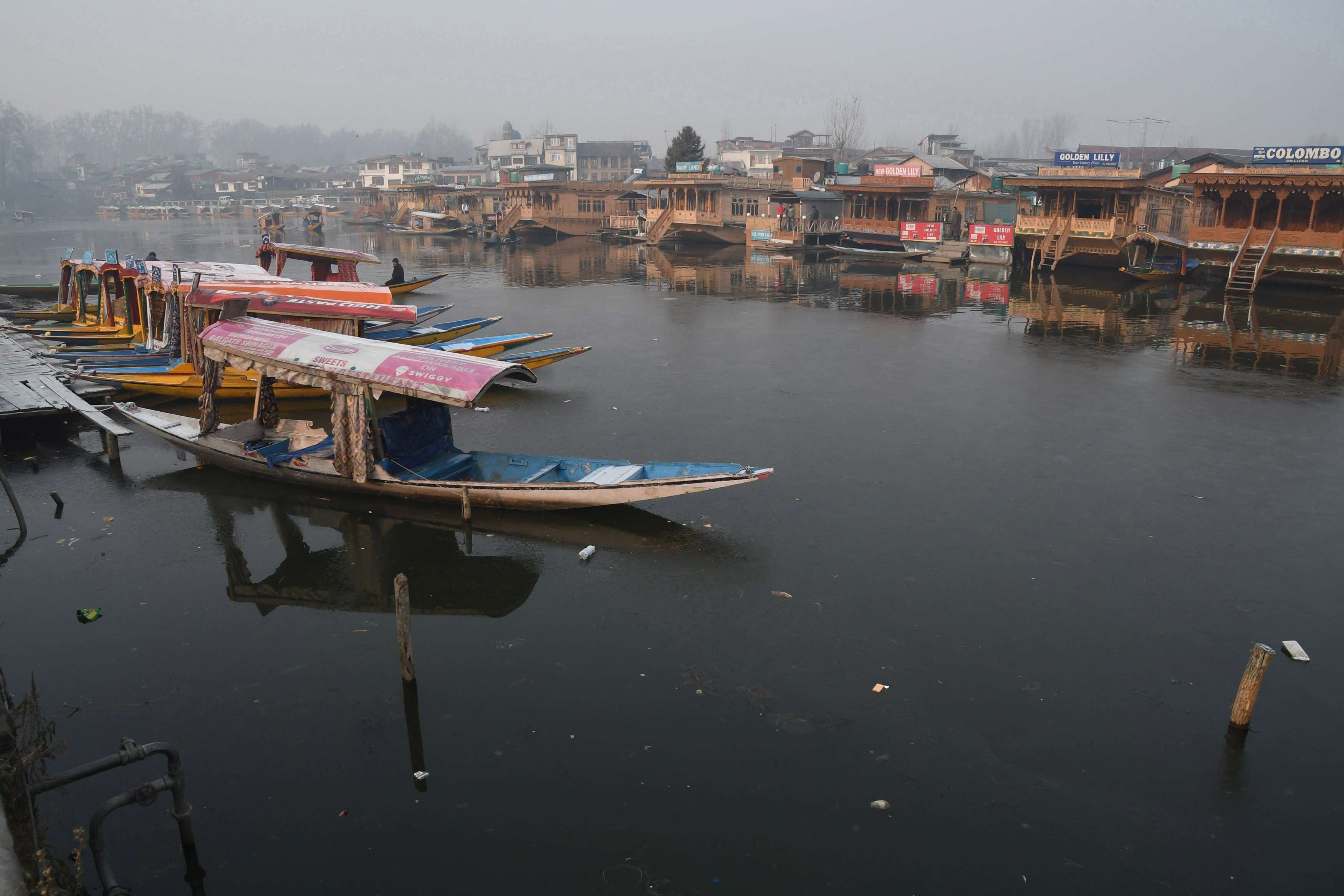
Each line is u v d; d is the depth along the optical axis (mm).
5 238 86562
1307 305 34344
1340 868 6953
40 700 8945
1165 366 23641
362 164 142875
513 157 130250
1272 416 18641
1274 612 10625
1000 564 11812
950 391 21078
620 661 9625
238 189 163875
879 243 57688
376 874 6816
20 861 5391
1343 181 34094
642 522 13148
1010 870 6898
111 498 14172
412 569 11789
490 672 9445
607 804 7535
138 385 18703
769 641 9984
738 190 64625
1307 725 8594
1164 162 79438
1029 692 9078
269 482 14758
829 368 23719
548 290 41625
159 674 9445
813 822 7352
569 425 18094
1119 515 13422
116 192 177500
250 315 17453
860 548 12266
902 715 8719
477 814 7426
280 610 10820
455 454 14484
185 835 6824
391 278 40031
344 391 13156
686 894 6621
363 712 8789
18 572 11680
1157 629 10258
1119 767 8023
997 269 48625
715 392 20984
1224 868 6938
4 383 18297
